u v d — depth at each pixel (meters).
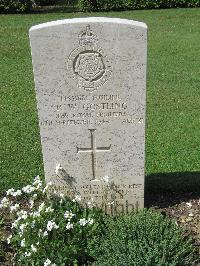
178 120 2.04
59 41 1.19
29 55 3.00
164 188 1.53
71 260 1.18
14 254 1.25
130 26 1.16
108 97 1.25
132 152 1.33
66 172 1.37
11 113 2.13
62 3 5.05
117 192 1.39
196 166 1.64
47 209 1.22
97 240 1.21
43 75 1.23
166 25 3.79
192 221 1.37
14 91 2.41
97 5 4.44
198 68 2.73
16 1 4.35
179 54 3.00
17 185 1.55
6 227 1.35
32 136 1.91
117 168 1.35
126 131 1.30
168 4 4.46
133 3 4.43
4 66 2.80
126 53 1.20
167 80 2.54
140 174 1.36
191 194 1.51
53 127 1.30
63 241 1.19
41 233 1.16
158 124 2.00
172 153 1.75
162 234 1.21
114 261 1.12
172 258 1.14
